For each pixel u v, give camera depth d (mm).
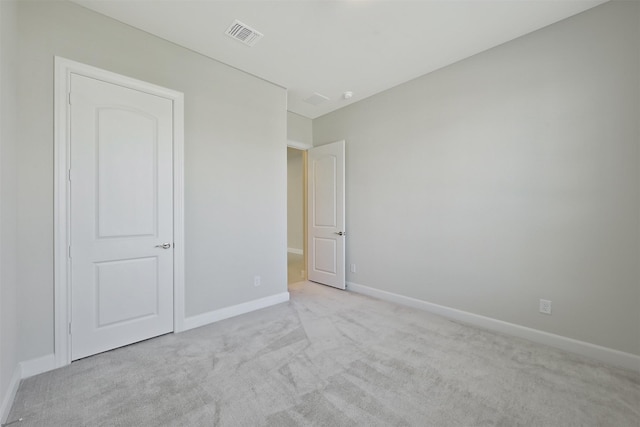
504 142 2482
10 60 1628
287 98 3646
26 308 1791
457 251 2803
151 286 2342
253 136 3061
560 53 2189
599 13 2020
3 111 1505
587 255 2096
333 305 3227
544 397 1628
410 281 3199
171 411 1501
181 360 2010
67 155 1938
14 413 1473
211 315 2709
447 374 1847
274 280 3264
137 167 2256
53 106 1889
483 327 2607
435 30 2287
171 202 2445
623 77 1944
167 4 2002
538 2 1979
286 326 2619
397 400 1594
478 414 1491
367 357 2057
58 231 1893
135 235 2250
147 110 2305
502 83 2488
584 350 2098
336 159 3920
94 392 1648
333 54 2646
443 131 2893
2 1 1498
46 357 1860
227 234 2844
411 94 3160
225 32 2324
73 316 1972
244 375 1827
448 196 2861
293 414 1482
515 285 2436
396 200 3326
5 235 1526
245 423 1420
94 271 2062
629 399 1610
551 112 2238
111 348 2141
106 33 2121
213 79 2730
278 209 3309
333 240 3982
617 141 1971
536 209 2318
